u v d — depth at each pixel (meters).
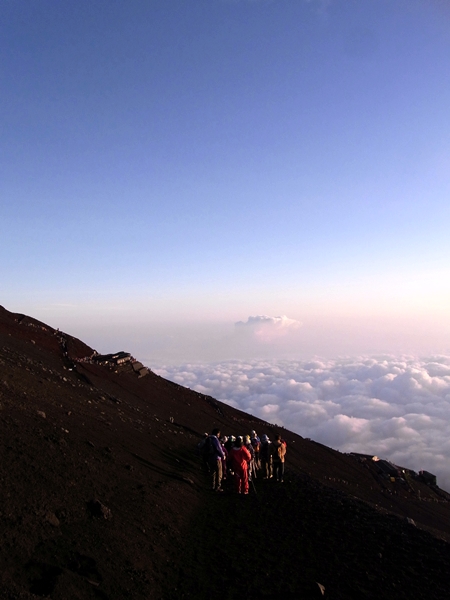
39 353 28.14
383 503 27.95
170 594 5.63
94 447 9.95
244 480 12.70
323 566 7.31
